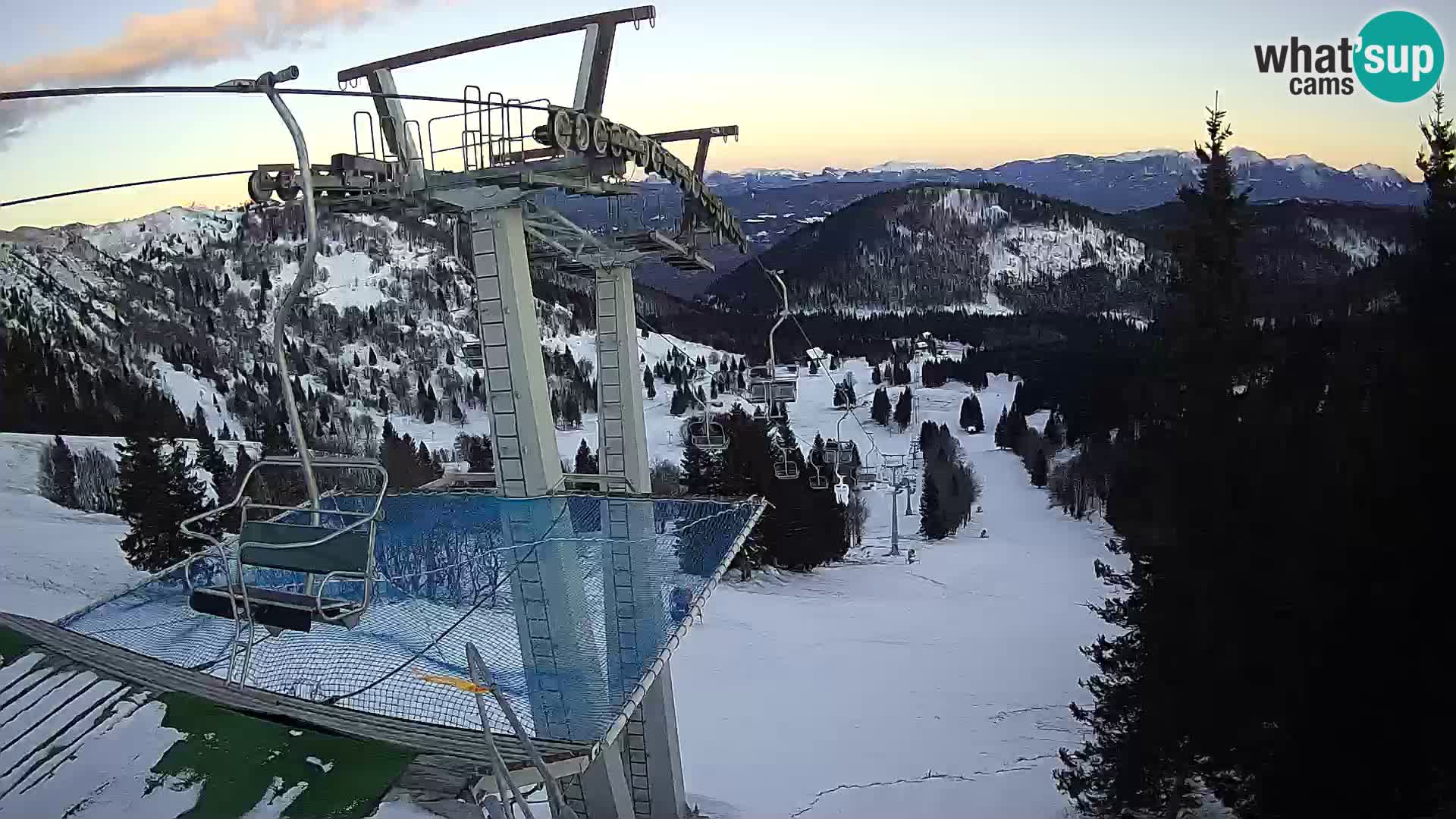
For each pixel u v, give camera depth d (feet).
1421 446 46.19
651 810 44.52
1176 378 57.77
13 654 21.31
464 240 42.73
